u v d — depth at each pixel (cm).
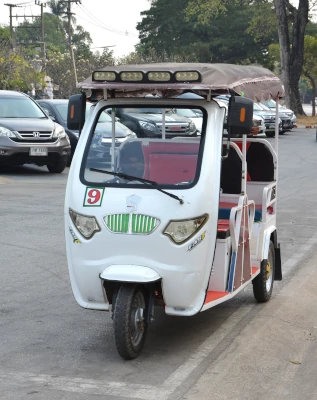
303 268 933
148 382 555
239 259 669
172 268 581
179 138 616
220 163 611
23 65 4003
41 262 945
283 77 5022
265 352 627
